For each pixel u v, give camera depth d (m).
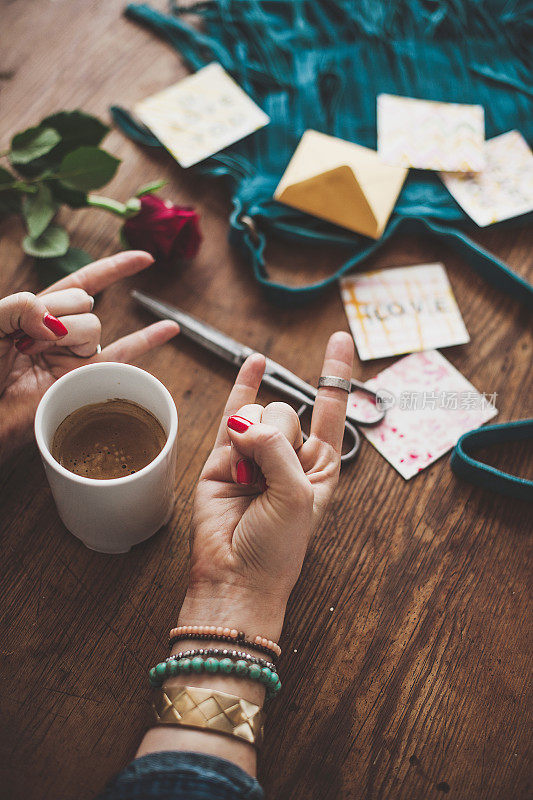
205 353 0.70
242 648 0.54
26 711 0.57
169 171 0.78
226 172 0.76
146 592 0.61
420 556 0.64
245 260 0.75
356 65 0.83
